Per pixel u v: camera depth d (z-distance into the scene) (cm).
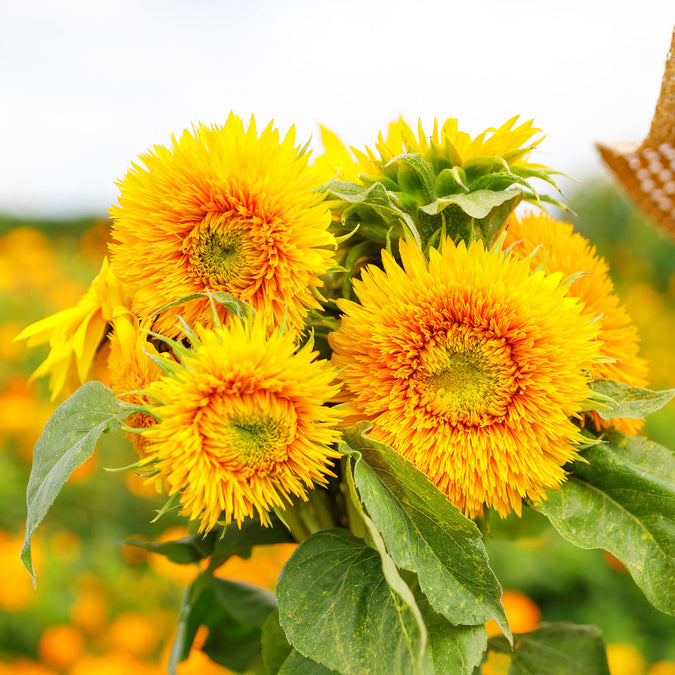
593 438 69
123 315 69
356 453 64
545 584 218
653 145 85
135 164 67
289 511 71
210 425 62
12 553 185
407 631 61
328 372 64
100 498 227
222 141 66
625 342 73
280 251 65
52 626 177
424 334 66
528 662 79
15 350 270
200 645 89
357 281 67
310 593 65
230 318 65
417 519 64
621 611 210
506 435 66
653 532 66
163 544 76
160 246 66
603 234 450
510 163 70
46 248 391
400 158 67
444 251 66
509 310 65
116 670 162
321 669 66
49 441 65
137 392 63
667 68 74
